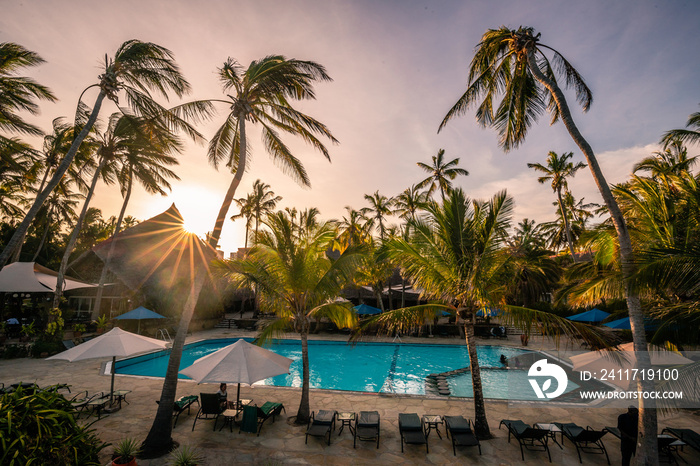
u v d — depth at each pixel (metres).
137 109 14.41
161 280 24.44
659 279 5.51
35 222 31.02
